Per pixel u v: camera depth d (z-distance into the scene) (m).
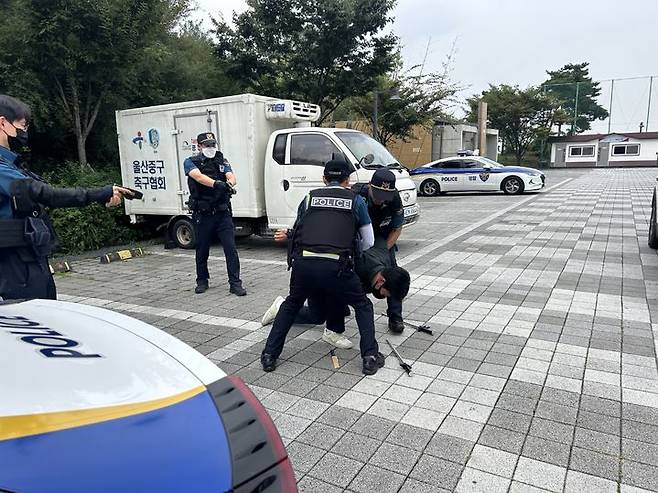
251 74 16.25
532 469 2.71
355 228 3.73
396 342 4.48
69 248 9.29
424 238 9.99
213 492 1.37
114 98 11.66
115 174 11.10
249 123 8.45
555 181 27.22
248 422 1.66
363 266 3.89
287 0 15.35
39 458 1.26
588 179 28.86
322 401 3.47
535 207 14.70
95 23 9.48
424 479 2.65
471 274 6.89
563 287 6.14
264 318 4.99
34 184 2.68
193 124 9.01
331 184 3.85
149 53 11.28
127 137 9.84
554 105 43.06
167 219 10.34
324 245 3.64
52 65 10.00
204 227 6.07
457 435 3.04
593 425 3.11
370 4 15.20
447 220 12.55
